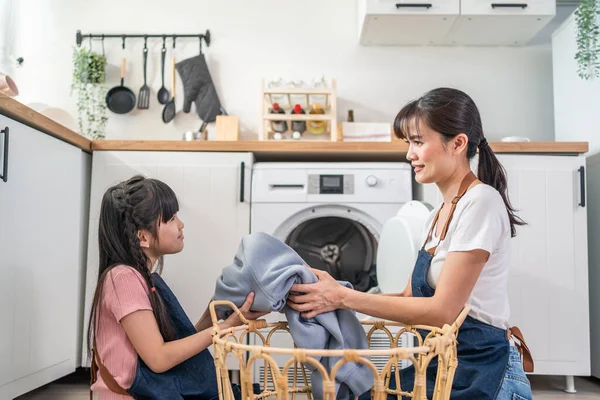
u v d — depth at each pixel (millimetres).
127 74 2895
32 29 2896
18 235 1650
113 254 1171
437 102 1137
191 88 2848
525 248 2229
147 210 1178
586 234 2234
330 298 1021
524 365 1168
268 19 2926
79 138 2121
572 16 2568
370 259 2338
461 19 2588
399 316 1030
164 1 2920
